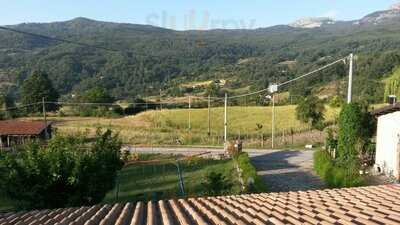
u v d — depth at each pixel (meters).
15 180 15.02
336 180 23.05
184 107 87.88
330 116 63.59
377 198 9.06
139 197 24.20
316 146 47.72
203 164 36.31
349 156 26.36
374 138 32.00
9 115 82.44
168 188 26.58
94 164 15.95
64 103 82.75
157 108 86.31
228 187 23.41
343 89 82.31
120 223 8.27
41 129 55.50
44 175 15.22
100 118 78.12
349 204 8.49
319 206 8.52
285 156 40.78
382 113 26.16
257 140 54.72
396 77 38.78
